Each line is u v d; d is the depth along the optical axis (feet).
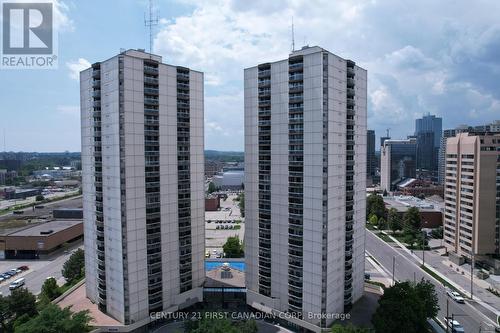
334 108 252.21
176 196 294.25
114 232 265.95
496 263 388.98
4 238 472.85
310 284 259.80
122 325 260.83
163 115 281.54
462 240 442.09
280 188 274.98
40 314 241.76
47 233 491.31
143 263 271.69
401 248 510.99
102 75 268.62
